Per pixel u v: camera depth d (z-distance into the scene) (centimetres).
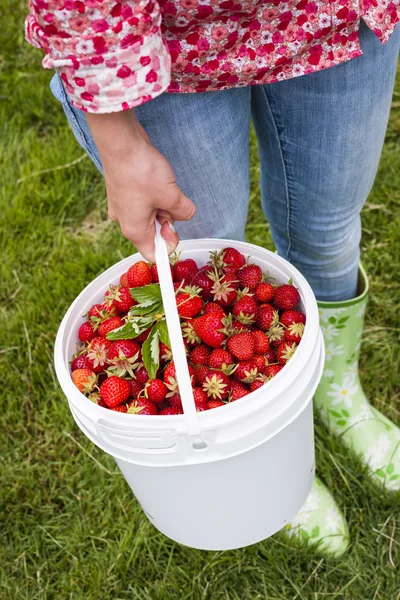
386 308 180
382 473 149
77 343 124
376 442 152
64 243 212
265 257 123
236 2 88
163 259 91
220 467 104
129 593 141
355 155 117
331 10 94
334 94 108
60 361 111
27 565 148
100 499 154
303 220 130
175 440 96
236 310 119
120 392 110
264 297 121
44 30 78
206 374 112
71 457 163
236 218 126
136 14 77
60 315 191
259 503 117
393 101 239
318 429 159
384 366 169
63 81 83
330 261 137
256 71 98
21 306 197
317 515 143
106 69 79
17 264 209
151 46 80
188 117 104
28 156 243
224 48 95
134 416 96
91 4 74
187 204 96
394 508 145
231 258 123
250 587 139
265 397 98
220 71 97
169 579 142
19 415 173
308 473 127
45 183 233
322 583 137
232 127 110
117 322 118
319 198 124
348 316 143
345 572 138
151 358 112
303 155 119
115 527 150
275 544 144
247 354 112
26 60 282
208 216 121
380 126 116
